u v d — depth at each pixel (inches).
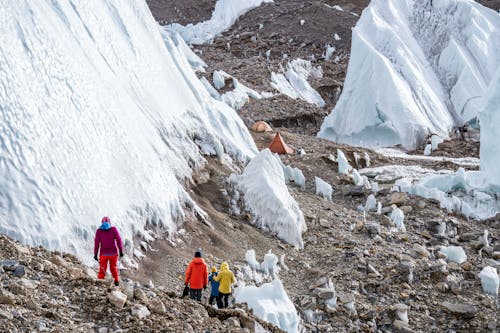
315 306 560.4
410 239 788.6
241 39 2605.8
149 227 561.9
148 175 605.3
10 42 509.7
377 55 1705.2
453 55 1841.8
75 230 456.4
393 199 946.1
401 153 1497.3
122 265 478.0
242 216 746.2
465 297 634.2
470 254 778.2
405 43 1847.9
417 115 1620.3
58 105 526.3
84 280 370.6
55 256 400.5
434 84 1809.8
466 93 1748.3
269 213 736.3
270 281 597.9
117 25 827.4
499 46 1878.7
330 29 2596.0
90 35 725.3
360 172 1153.4
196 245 601.3
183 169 749.9
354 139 1679.4
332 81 2196.1
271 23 2723.9
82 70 602.2
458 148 1498.5
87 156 522.6
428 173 1162.0
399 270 659.4
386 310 582.6
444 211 935.0
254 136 1374.3
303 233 751.7
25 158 454.9
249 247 663.8
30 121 480.1
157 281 493.7
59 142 498.6
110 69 728.3
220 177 815.7
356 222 820.6
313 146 1315.2
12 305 313.4
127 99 707.4
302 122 1808.6
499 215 955.3
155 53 912.9
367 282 633.6
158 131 764.0
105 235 406.9
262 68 2161.7
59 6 673.0
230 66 2212.1
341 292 602.9
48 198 448.1
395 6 1979.6
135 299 373.1
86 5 749.3
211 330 363.6
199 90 1037.8
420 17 1957.4
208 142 893.2
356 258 686.5
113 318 336.5
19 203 426.0
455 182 1028.5
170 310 375.6
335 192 1003.9
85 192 490.9
